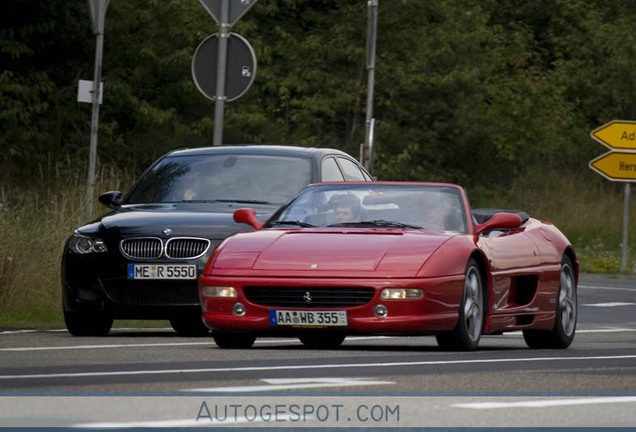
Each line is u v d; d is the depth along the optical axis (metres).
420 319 25.39
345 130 103.75
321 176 34.16
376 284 25.33
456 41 101.12
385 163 98.75
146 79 82.69
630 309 47.94
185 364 22.53
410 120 101.12
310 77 99.38
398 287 25.33
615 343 32.19
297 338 30.77
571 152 110.06
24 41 77.50
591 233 95.44
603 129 73.31
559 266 30.77
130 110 81.38
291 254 26.08
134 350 25.67
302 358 23.97
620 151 73.38
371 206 28.34
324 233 26.91
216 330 26.31
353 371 21.52
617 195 104.31
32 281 37.62
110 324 31.89
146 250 30.81
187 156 35.06
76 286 31.12
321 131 102.62
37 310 36.69
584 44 118.88
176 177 34.25
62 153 76.56
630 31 115.88
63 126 78.44
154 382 19.41
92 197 40.66
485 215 29.98
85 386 18.83
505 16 125.19
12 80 75.25
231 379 19.89
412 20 102.44
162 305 30.56
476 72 100.31
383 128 99.12
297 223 28.12
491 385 19.75
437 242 26.48
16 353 24.80
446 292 25.78
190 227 30.83
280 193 33.44
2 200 42.31
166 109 82.56
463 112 100.56
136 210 32.47
